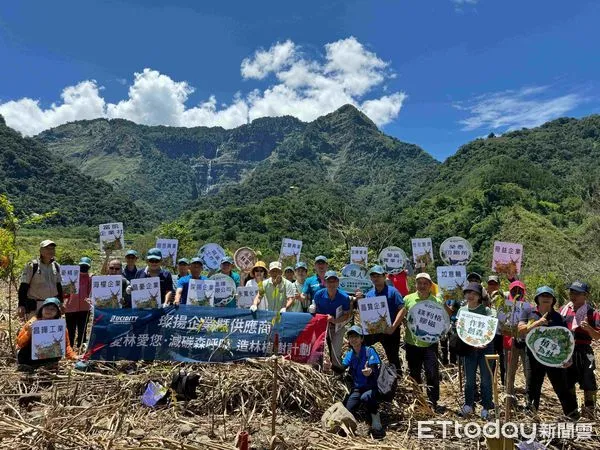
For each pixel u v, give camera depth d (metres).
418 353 6.19
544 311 5.63
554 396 6.91
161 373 6.04
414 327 6.07
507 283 9.00
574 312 5.93
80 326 8.02
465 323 5.39
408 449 4.88
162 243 10.37
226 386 5.73
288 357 6.46
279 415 5.50
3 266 8.06
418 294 6.29
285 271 8.81
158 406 5.62
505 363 6.61
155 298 6.78
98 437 4.61
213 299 7.37
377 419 5.34
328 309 6.60
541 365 5.75
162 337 6.61
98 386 5.98
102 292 6.77
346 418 5.21
